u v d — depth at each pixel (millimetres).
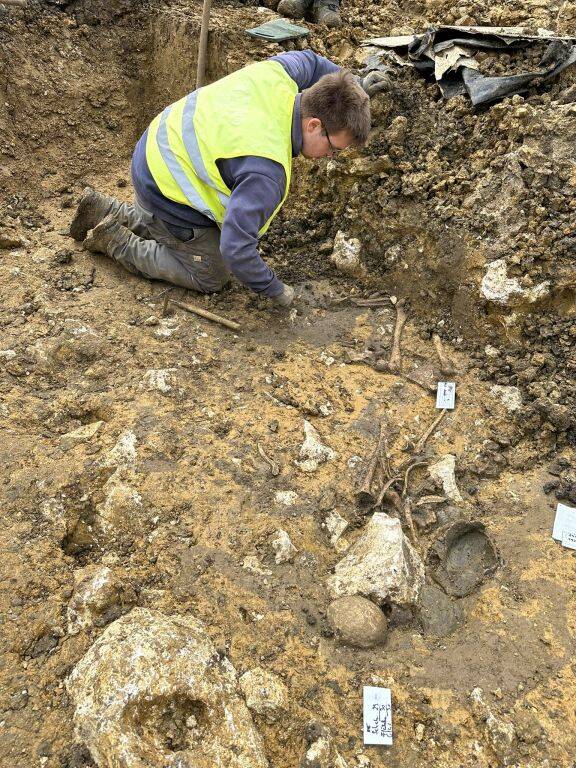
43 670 1878
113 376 2766
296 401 2764
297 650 1987
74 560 2164
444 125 3273
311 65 2951
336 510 2391
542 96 3129
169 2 4262
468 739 1842
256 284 2875
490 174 3072
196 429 2568
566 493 2451
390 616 2127
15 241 3412
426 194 3176
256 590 2107
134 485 2332
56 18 4082
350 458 2564
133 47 4246
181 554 2168
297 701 1878
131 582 2100
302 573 2191
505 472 2602
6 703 1800
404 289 3283
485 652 2021
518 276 2863
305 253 3561
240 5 4418
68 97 4062
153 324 3023
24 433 2506
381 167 3279
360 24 4254
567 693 1913
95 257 3416
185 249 3023
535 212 2865
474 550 2355
